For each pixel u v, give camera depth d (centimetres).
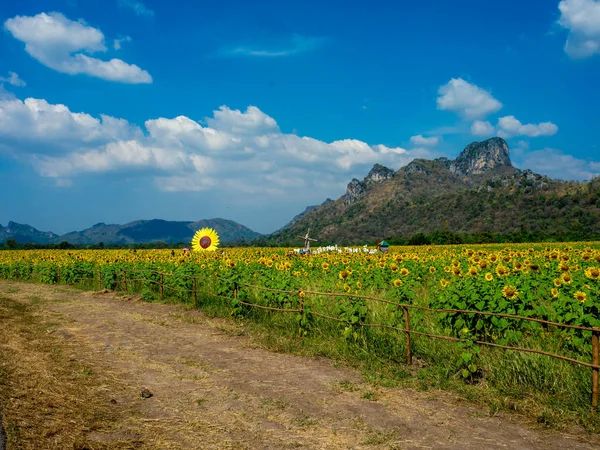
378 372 775
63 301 1711
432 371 755
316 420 583
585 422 555
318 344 945
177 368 813
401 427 561
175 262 2078
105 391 681
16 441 465
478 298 818
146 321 1265
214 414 602
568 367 666
